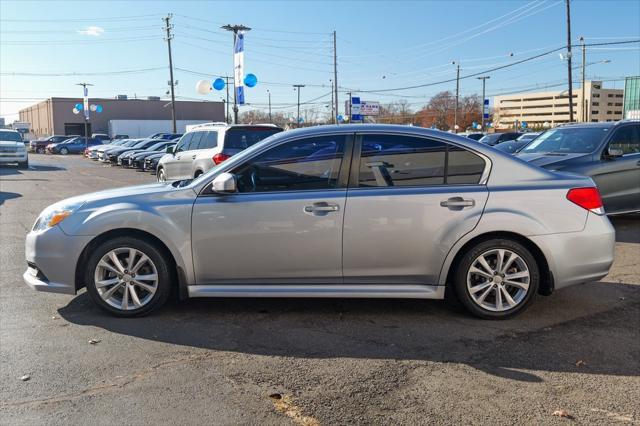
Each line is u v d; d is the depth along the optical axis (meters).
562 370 3.76
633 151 8.96
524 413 3.18
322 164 4.66
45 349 4.07
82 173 25.11
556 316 4.83
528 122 107.75
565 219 4.61
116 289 4.73
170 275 4.76
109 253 4.67
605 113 91.81
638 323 4.66
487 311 4.66
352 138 4.69
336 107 53.56
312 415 3.15
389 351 4.07
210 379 3.60
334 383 3.54
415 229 4.54
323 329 4.51
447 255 4.56
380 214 4.54
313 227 4.55
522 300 4.66
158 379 3.60
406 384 3.54
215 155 11.23
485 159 4.69
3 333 4.39
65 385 3.51
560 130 10.03
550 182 4.69
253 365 3.82
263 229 4.57
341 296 4.60
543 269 4.72
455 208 4.54
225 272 4.66
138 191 4.88
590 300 5.29
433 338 4.32
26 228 9.38
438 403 3.29
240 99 23.88
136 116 81.94
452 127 87.25
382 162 4.65
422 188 4.60
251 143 11.45
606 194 8.71
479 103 87.88
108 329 4.49
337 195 4.57
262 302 5.19
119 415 3.14
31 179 21.08
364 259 4.59
